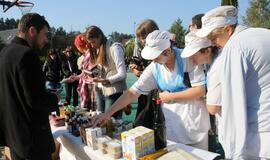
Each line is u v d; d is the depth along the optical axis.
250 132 1.71
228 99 1.69
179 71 2.36
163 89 2.51
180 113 2.45
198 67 2.30
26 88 2.05
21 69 2.05
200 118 2.44
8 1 6.46
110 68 3.71
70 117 2.75
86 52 4.00
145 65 3.29
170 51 2.32
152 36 2.27
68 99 7.45
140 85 2.59
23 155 2.18
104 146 2.17
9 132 2.21
